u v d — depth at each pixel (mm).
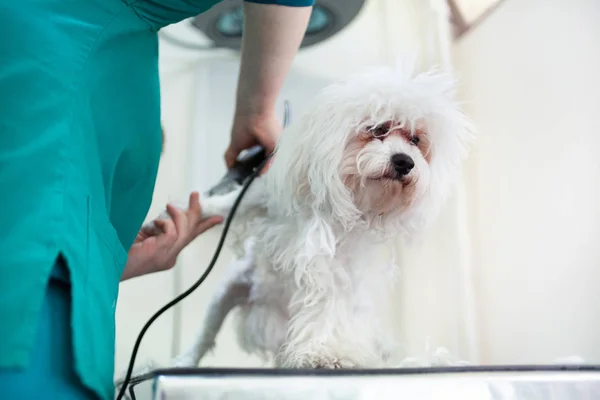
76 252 512
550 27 1321
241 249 1075
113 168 648
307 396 505
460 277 1478
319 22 1454
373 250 931
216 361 1245
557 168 1273
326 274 829
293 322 830
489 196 1489
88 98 590
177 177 1512
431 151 963
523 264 1356
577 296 1189
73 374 479
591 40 1196
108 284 571
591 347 1143
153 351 1369
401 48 1629
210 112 1562
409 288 1460
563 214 1247
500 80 1484
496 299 1430
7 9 550
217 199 1248
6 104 518
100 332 526
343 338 811
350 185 912
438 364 908
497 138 1481
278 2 933
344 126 891
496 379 544
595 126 1170
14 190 491
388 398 518
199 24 1506
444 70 1563
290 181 905
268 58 1036
